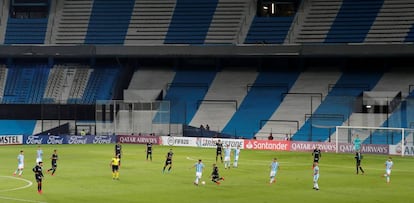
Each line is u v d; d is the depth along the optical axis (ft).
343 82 535.19
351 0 553.64
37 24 587.27
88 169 323.78
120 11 584.81
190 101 542.98
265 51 532.32
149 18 577.02
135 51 549.95
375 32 529.45
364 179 297.12
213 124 519.60
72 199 223.30
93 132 533.96
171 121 529.45
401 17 531.50
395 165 367.04
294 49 526.57
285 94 533.96
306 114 508.94
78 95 549.13
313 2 559.38
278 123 507.71
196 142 493.77
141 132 517.96
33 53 557.33
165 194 239.09
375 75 537.65
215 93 547.08
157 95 540.93
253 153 439.63
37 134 518.37
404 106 488.85
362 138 475.31
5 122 539.70
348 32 536.01
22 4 599.16
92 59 583.58
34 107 540.93
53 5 595.88
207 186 263.90
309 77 548.31
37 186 255.91
